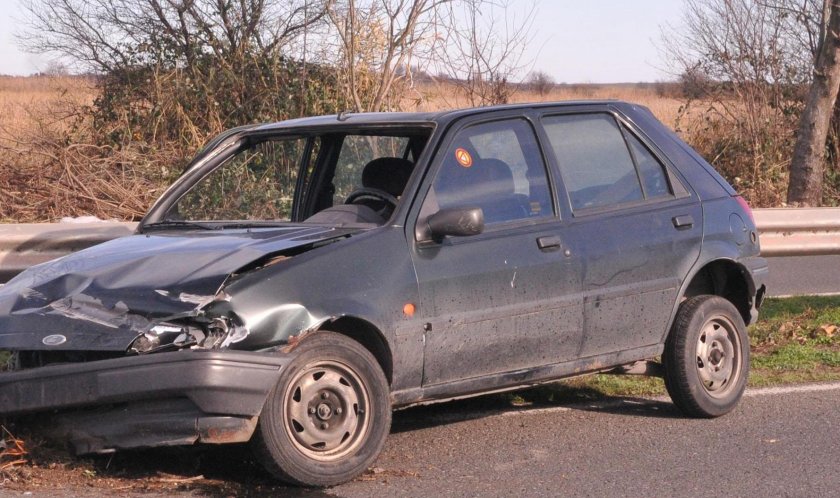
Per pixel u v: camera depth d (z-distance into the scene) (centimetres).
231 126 1408
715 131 1706
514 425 627
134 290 484
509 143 584
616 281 597
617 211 611
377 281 509
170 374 447
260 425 467
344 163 650
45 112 1438
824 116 1550
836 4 1516
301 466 477
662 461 556
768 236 1082
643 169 636
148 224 609
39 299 504
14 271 829
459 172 558
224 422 453
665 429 621
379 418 502
